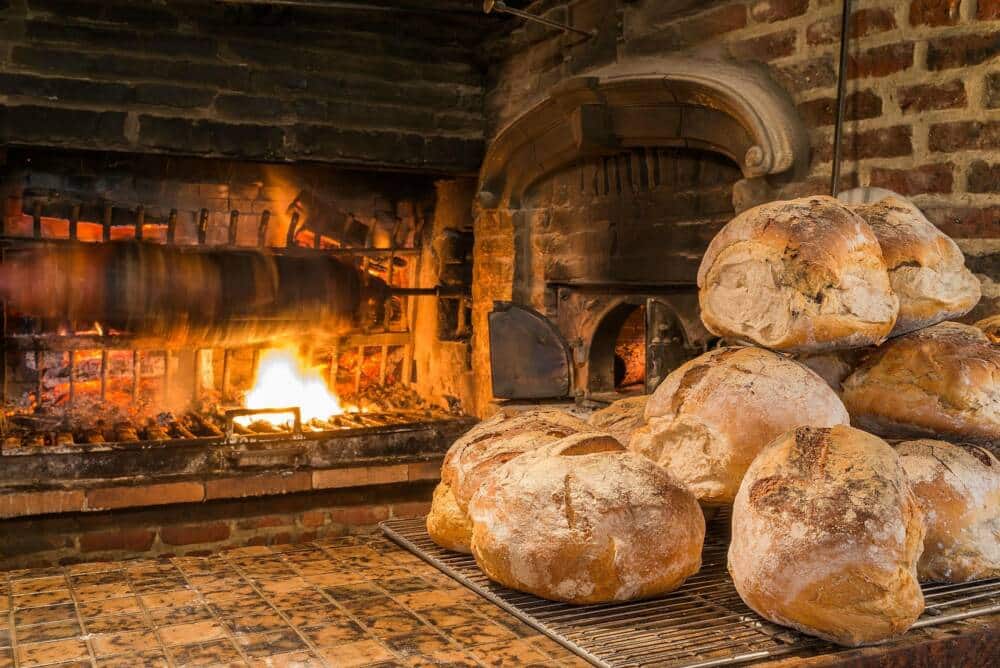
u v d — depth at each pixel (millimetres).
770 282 1457
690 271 2686
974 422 1438
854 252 1432
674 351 2818
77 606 1400
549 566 1293
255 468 3273
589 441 1406
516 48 3426
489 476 1441
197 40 3240
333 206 3955
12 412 3576
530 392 3145
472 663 1189
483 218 3637
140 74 3180
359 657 1210
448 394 3941
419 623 1327
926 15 1913
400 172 3701
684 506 1338
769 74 2328
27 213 3557
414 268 4117
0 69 3029
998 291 1781
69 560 3084
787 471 1249
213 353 3877
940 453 1403
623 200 2945
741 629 1233
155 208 3723
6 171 3498
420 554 1597
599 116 2791
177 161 3713
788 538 1188
